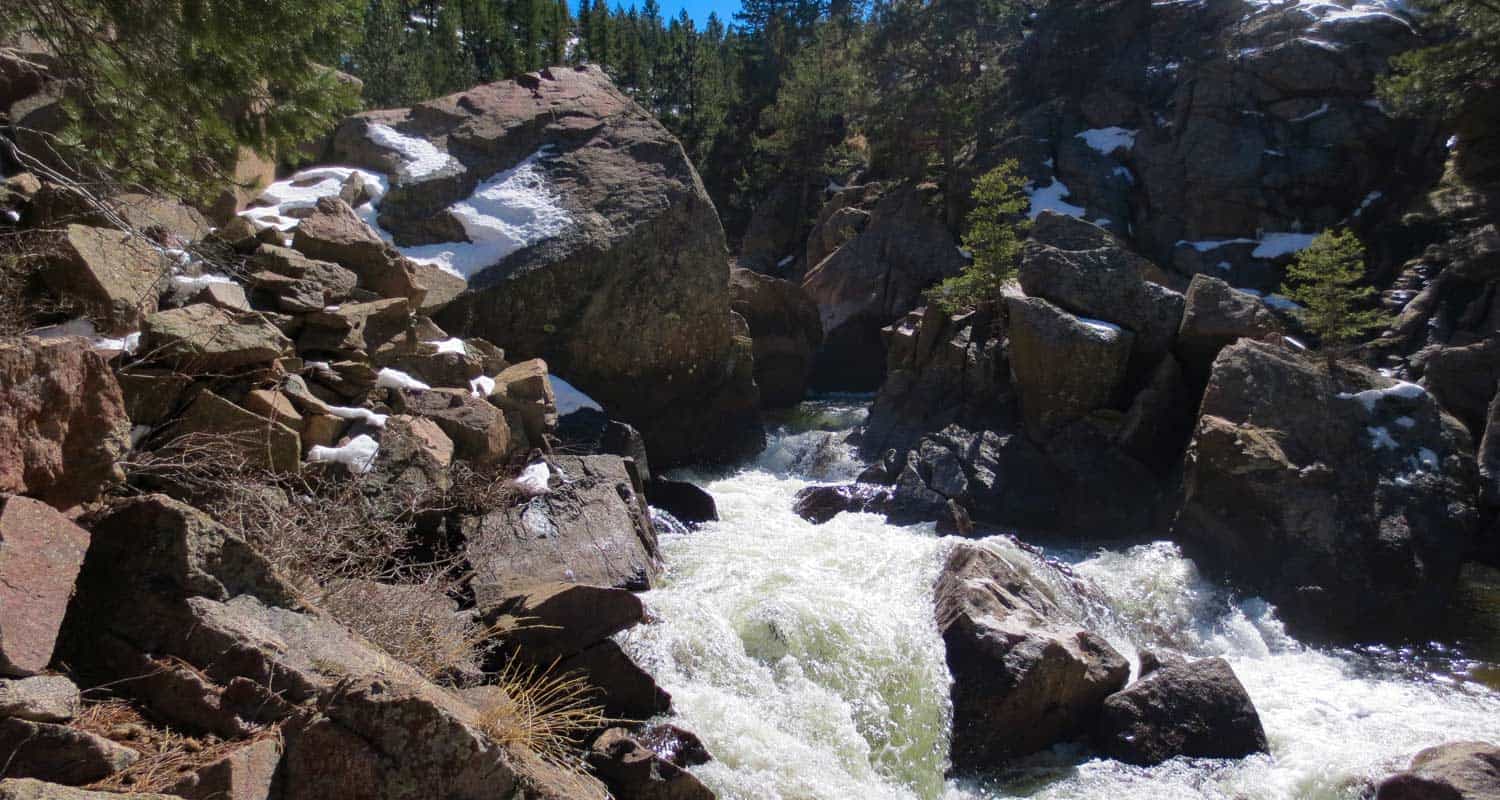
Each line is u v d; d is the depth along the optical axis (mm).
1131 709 7445
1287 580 10289
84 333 6984
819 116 37469
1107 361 12945
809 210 37531
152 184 8453
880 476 13703
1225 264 21578
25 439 4137
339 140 14242
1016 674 7336
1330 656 9531
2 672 3238
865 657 7496
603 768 5316
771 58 51719
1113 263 13836
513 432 9484
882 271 25141
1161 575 10547
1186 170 23062
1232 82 23250
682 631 7082
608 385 13672
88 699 3531
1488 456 12188
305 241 10422
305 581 5020
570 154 14406
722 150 46344
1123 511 12102
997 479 12781
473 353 10750
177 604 3852
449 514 7641
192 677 3602
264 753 3334
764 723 6539
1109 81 26344
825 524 11742
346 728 3447
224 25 7316
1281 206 22047
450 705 3918
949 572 8773
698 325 14375
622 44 54094
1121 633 9555
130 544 3988
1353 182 21797
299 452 6922
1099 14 27688
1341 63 22250
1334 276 14055
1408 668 9203
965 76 28500
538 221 13328
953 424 14078
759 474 14898
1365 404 11344
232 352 7102
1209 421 11156
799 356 21031
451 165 13852
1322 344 14359
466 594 6910
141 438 6461
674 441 14555
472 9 47781
